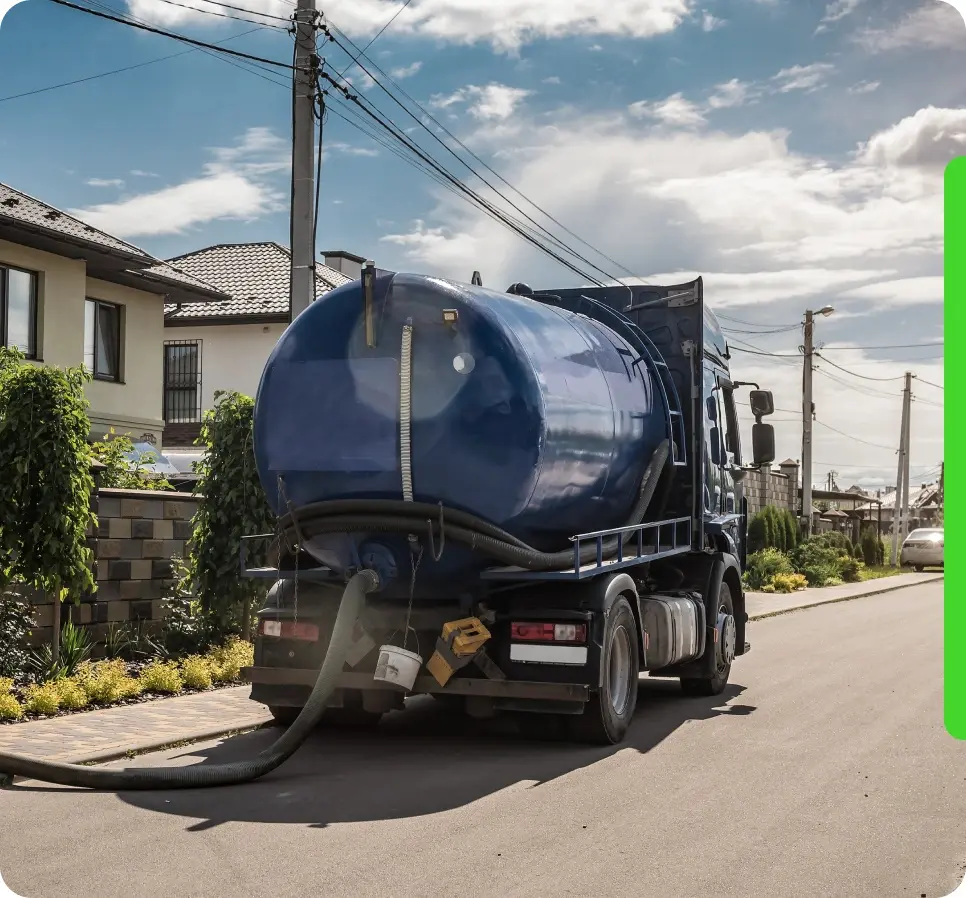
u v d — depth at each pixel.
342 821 6.50
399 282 8.30
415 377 8.23
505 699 8.66
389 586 8.66
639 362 10.98
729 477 13.20
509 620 8.73
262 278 33.44
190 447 30.84
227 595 12.47
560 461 8.66
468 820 6.53
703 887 5.34
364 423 8.30
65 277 22.48
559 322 9.53
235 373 31.59
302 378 8.45
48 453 10.27
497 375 8.16
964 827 6.49
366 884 5.34
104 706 9.98
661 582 11.86
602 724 8.87
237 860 5.72
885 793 7.32
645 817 6.63
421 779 7.68
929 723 10.02
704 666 11.68
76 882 5.38
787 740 9.20
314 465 8.41
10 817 6.57
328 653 8.15
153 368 25.81
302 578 8.94
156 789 7.25
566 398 8.77
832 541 42.47
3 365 12.06
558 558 8.83
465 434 8.16
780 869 5.64
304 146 13.55
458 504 8.28
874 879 5.50
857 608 25.41
